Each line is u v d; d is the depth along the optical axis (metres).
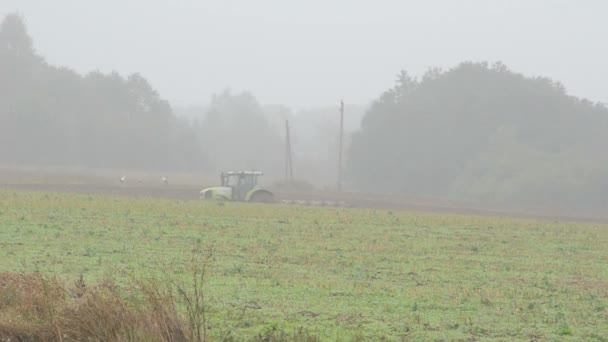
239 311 43.12
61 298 37.59
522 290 55.59
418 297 50.53
